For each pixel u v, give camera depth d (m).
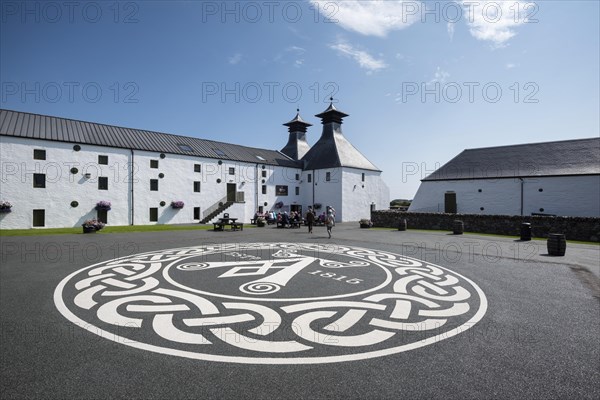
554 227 19.67
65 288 7.51
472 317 5.78
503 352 4.42
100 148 26.55
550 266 10.51
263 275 8.99
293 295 7.07
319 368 3.98
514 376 3.81
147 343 4.62
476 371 3.91
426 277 8.91
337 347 4.55
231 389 3.52
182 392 3.45
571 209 25.84
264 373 3.85
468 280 8.57
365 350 4.46
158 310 6.04
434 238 19.09
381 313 5.96
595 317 5.80
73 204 25.09
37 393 3.41
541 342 4.74
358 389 3.53
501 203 29.02
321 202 41.00
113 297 6.82
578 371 3.93
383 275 9.12
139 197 28.59
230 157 36.12
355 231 24.03
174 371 3.88
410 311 6.09
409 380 3.71
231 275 8.96
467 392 3.47
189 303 6.46
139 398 3.34
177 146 32.84
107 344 4.59
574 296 7.11
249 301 6.61
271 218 32.12
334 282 8.27
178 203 30.66
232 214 32.78
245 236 19.66
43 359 4.14
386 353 4.38
